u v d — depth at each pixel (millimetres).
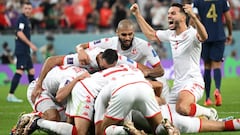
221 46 38625
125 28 26953
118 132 22734
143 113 23703
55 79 25594
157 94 26609
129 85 23062
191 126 24781
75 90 24000
